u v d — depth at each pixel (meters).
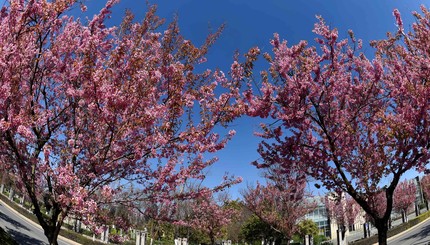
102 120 5.32
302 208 17.08
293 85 7.88
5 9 5.27
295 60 7.95
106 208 6.73
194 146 5.96
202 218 23.67
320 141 8.57
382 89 8.41
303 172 9.27
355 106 8.58
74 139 5.65
